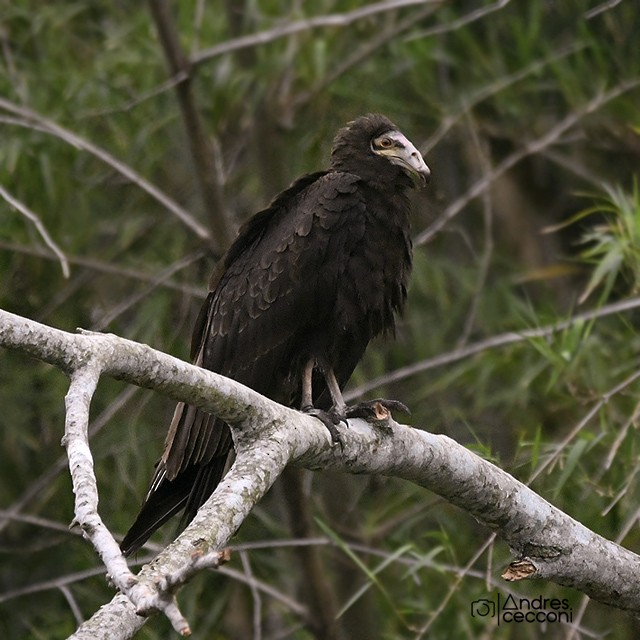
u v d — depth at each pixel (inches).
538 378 435.5
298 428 254.1
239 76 463.5
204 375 239.1
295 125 479.8
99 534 189.9
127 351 229.0
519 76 465.7
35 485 447.8
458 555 419.2
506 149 548.4
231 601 469.7
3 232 452.1
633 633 418.9
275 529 442.0
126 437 443.5
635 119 467.5
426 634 413.1
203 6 482.9
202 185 441.1
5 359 462.9
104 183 481.7
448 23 475.5
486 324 473.7
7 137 451.8
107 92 471.8
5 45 471.8
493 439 446.3
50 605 458.9
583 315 406.3
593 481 371.6
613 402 403.9
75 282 472.1
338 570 472.7
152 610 172.6
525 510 280.7
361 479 474.0
